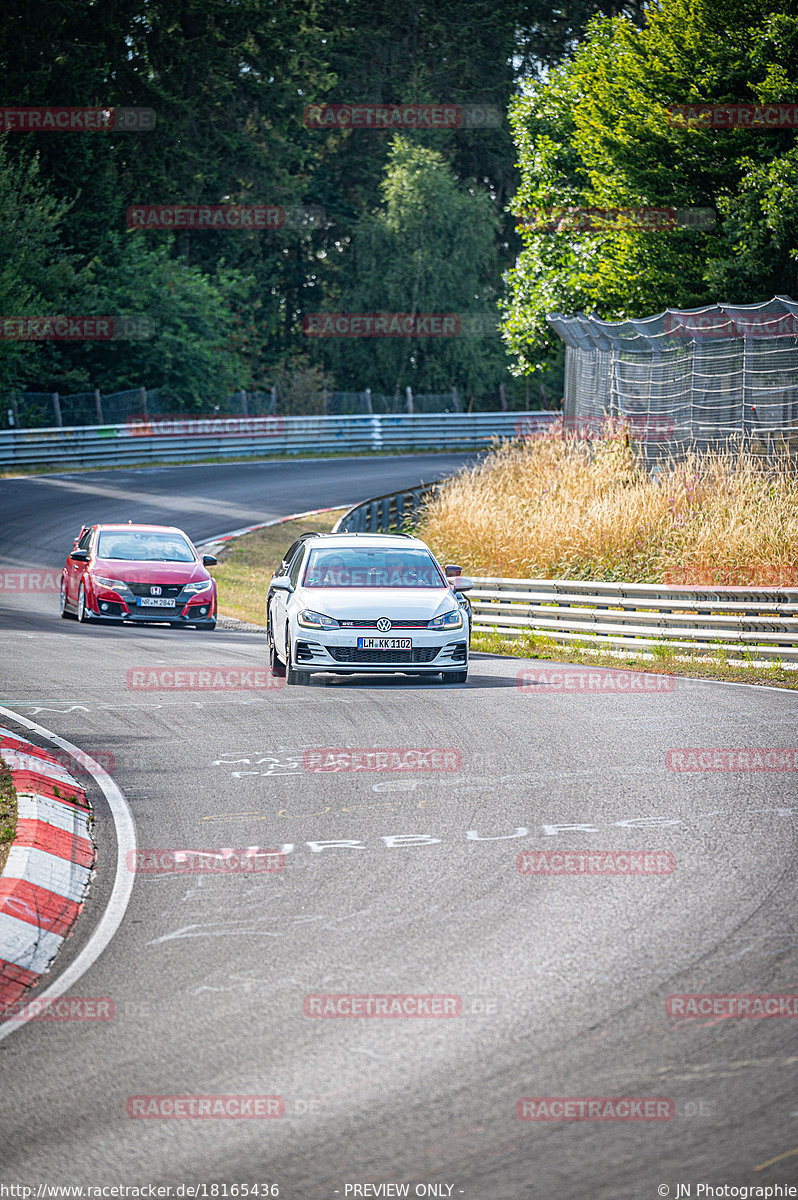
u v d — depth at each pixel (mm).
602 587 69812
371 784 35594
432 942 23328
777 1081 17359
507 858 28531
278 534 128625
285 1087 17656
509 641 74562
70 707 47000
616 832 30484
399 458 182375
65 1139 16406
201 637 73188
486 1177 15133
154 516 132625
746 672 58719
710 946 22688
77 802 33312
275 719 45188
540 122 142500
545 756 38875
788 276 106000
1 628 72625
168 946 23547
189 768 37594
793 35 105688
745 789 34438
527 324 143000
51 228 183750
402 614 52031
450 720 44938
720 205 108625
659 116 113312
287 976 21875
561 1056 18328
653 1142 15828
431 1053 18562
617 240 121750
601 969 21734
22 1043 19469
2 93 186625
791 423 83750
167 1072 18266
